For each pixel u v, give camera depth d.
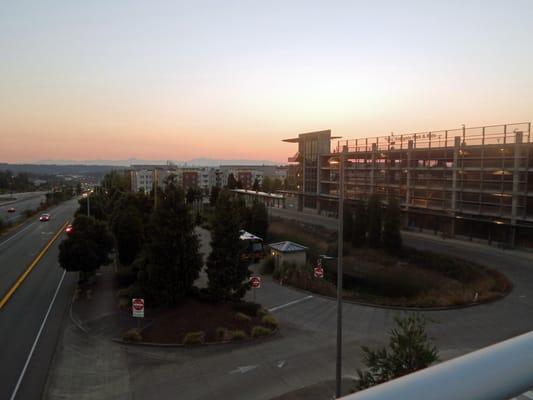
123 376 13.48
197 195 74.75
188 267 18.80
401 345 8.95
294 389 12.42
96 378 13.38
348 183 56.25
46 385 12.97
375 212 36.34
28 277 26.70
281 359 14.48
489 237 36.28
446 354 14.66
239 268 19.69
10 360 14.71
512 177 34.34
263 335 16.48
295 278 24.55
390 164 48.50
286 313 19.39
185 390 12.55
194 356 14.84
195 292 20.12
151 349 15.45
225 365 14.12
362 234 36.88
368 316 18.72
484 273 26.50
